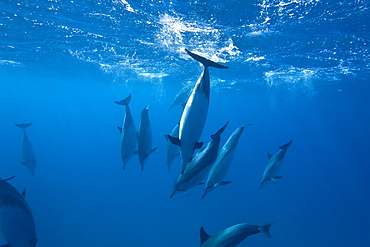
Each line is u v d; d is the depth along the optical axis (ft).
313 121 361.71
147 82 106.93
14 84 154.20
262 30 35.65
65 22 38.19
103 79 106.73
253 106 221.25
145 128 18.17
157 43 45.34
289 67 62.08
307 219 90.99
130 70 77.10
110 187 117.70
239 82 93.56
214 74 76.69
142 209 92.99
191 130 11.28
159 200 102.17
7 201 10.64
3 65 84.58
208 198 105.09
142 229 77.61
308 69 63.98
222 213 90.84
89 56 61.11
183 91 31.35
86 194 106.52
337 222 90.94
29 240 11.04
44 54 62.34
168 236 74.13
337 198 125.18
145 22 35.22
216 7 28.32
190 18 32.04
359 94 120.78
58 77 110.93
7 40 50.37
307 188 139.33
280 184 140.36
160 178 134.21
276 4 27.22
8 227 10.48
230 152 16.85
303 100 151.84
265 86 100.73
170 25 35.47
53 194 104.01
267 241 72.90
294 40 40.11
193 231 77.46
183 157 11.57
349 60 53.52
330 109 209.87
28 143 35.53
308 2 26.66
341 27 34.06
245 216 88.79
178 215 88.53
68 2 30.91
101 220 82.69
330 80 80.94
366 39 39.14
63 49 55.72
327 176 205.16
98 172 150.41
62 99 278.26
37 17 36.76
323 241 75.56
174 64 63.82
